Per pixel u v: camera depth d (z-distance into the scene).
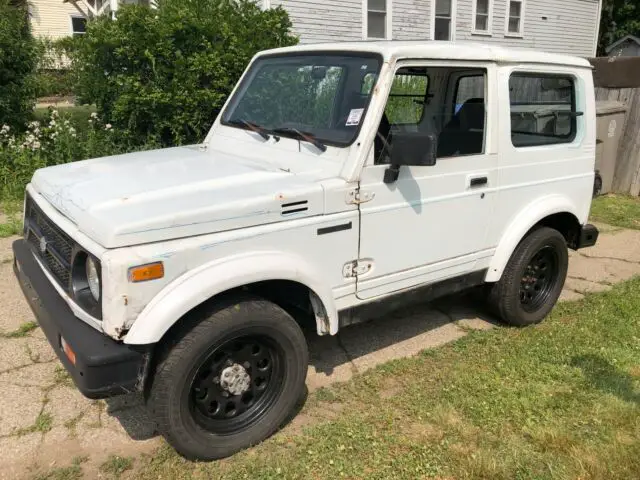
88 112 10.95
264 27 8.16
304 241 3.07
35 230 3.34
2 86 8.55
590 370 3.90
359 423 3.31
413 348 4.29
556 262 4.72
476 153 3.88
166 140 8.16
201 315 2.79
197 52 7.74
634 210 8.40
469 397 3.56
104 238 2.56
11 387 3.59
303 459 3.01
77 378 2.64
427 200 3.58
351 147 3.22
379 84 3.25
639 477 2.94
